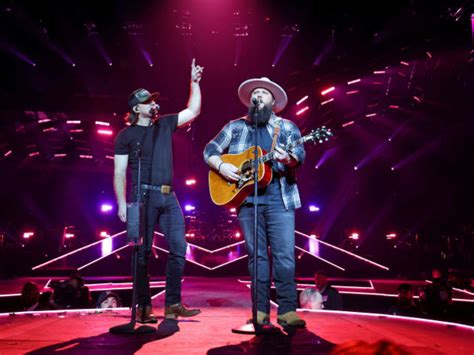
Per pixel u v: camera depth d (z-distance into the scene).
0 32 14.19
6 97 15.79
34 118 18.42
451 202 20.20
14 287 11.45
